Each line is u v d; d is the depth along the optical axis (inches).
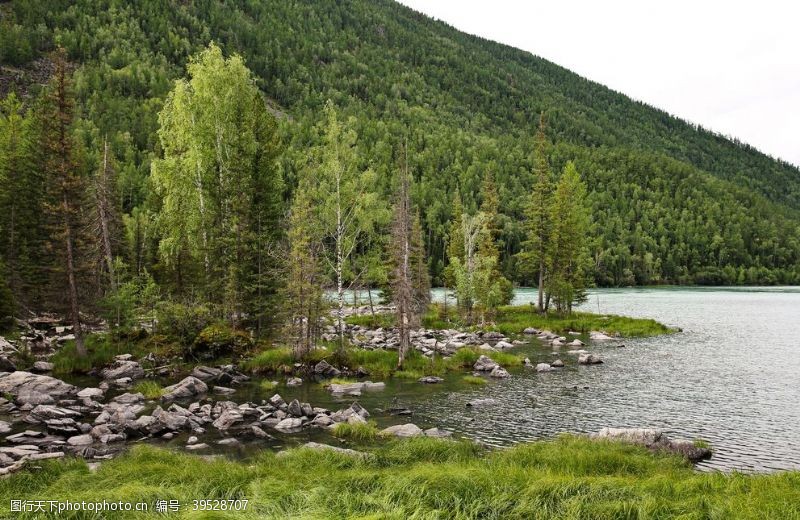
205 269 1635.1
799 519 428.5
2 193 1943.9
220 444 740.7
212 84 1662.2
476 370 1371.8
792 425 884.0
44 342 1581.0
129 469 560.1
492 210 2942.9
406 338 1411.2
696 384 1202.6
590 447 695.1
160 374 1250.0
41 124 1300.4
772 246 7263.8
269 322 1518.2
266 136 1647.4
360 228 1544.0
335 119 1434.5
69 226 1311.5
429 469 553.3
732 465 689.0
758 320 2689.5
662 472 601.0
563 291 2522.1
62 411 856.3
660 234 7317.9
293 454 641.0
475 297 2241.6
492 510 452.8
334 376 1272.1
